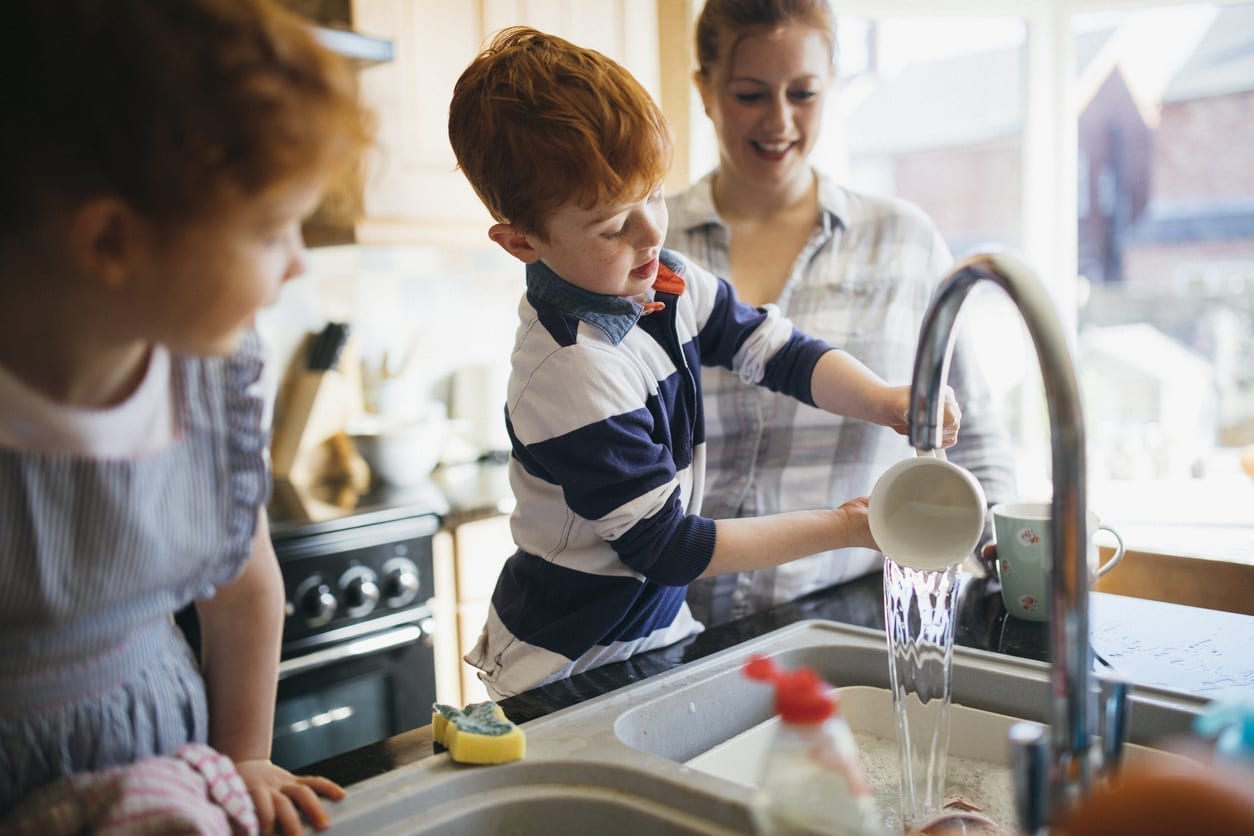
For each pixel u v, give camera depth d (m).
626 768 0.71
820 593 1.20
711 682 0.91
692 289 1.15
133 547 0.61
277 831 0.65
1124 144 4.09
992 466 1.39
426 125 2.13
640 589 1.03
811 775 0.50
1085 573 0.52
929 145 3.35
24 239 0.52
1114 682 0.56
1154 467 2.57
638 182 0.88
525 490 1.06
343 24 2.00
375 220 2.06
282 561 1.80
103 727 0.63
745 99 1.39
